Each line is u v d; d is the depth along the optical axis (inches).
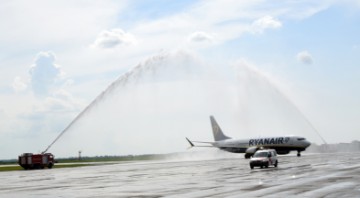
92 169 3671.3
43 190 1616.6
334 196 1108.5
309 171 2159.2
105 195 1341.0
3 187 1828.2
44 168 4500.5
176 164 4288.9
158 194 1315.2
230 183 1614.2
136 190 1478.8
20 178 2544.3
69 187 1718.8
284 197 1114.7
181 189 1453.0
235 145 5595.5
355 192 1188.5
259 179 1753.2
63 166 4985.2
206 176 2094.0
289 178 1744.6
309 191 1237.1
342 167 2420.0
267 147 5324.8
